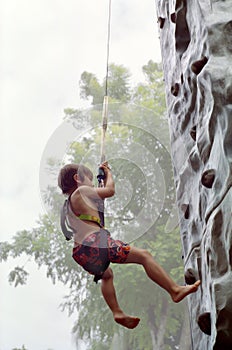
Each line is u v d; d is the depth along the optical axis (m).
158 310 9.91
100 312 10.49
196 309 3.67
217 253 3.07
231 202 2.96
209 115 3.30
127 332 10.09
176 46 4.30
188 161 4.03
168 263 10.00
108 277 3.41
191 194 4.01
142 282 9.98
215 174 3.27
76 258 3.30
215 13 3.43
